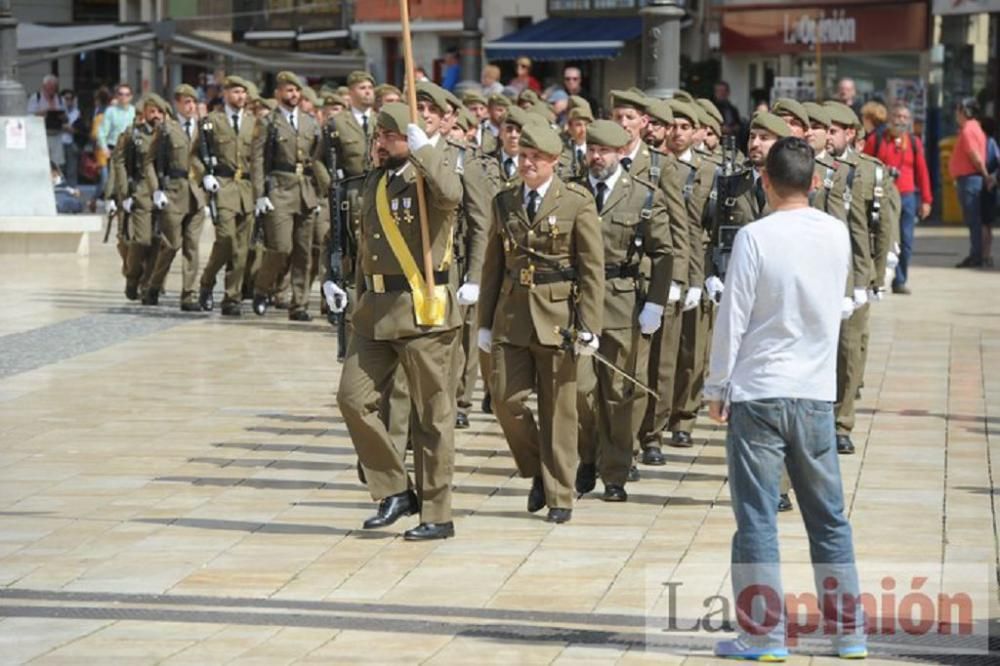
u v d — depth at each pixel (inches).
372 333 639.8
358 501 705.6
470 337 850.1
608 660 501.7
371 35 2657.5
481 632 529.7
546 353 664.4
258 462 778.8
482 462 786.2
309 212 1217.4
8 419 872.9
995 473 759.1
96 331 1181.1
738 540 502.6
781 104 756.0
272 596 569.6
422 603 561.0
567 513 672.4
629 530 659.4
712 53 2322.8
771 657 499.5
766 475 499.8
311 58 2390.5
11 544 635.5
